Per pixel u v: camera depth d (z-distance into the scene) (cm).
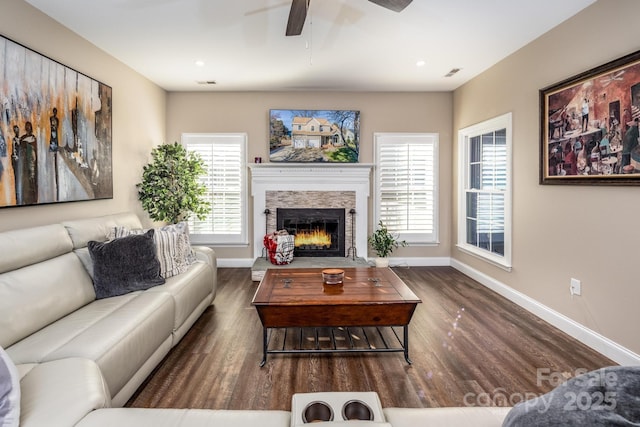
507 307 345
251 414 119
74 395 128
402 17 283
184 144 493
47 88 266
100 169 334
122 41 324
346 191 497
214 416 118
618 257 240
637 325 227
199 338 279
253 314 332
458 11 273
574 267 278
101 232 284
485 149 424
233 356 250
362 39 324
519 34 312
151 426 112
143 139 425
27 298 191
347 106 499
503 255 386
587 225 265
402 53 357
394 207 509
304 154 492
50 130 269
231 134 494
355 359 247
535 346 263
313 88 480
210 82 451
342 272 282
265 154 499
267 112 495
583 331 268
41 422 114
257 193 493
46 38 269
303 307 239
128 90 390
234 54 358
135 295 247
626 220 234
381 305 241
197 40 325
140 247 265
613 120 240
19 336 181
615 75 238
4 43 228
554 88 294
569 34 281
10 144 233
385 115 501
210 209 443
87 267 250
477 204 443
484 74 411
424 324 305
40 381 136
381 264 477
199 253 346
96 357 164
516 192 353
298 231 502
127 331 190
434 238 512
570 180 279
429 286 414
